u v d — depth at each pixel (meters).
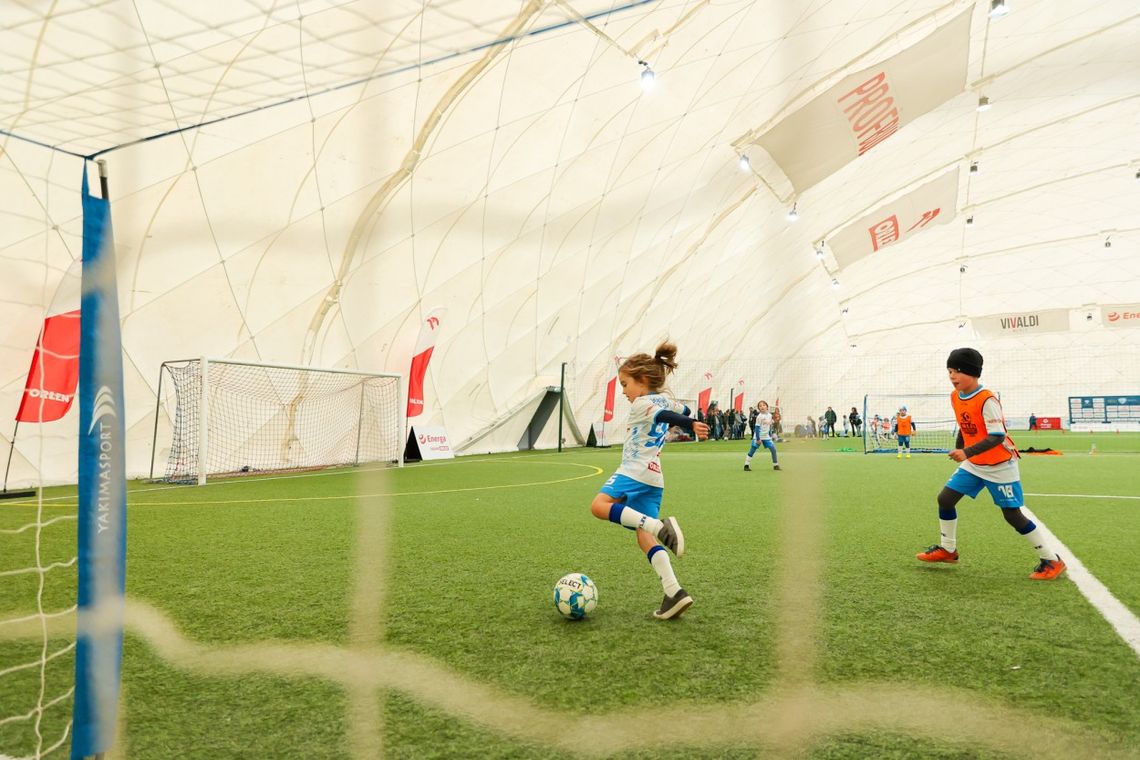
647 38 17.72
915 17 21.08
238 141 13.85
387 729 2.43
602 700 2.68
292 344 18.52
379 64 12.12
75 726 1.80
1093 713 2.54
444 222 19.77
